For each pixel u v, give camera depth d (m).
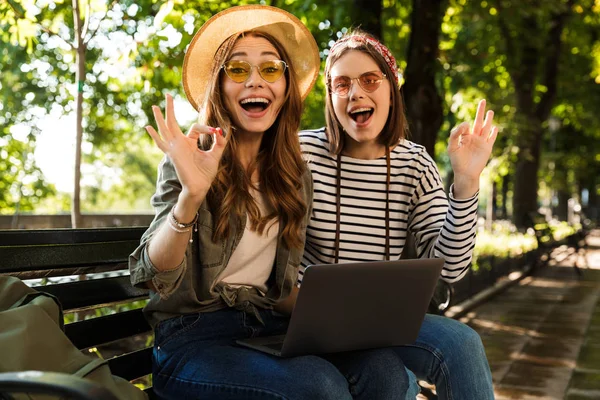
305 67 3.04
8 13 5.55
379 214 3.24
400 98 3.29
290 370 2.29
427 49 7.68
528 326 8.36
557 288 12.36
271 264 2.78
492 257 11.62
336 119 3.25
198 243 2.60
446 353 2.87
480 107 2.89
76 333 2.51
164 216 2.42
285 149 2.85
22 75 13.29
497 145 17.56
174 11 6.62
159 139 2.29
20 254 2.39
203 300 2.61
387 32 10.53
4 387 1.60
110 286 2.68
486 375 2.91
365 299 2.47
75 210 4.87
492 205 19.19
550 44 18.16
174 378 2.46
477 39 13.41
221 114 2.76
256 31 2.85
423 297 2.67
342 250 3.21
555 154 25.53
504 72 16.86
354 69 3.20
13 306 2.23
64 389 1.55
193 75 2.89
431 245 3.19
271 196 2.79
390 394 2.57
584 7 18.77
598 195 45.59
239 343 2.56
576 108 24.41
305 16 8.79
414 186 3.28
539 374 6.02
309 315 2.35
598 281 13.66
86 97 11.88
